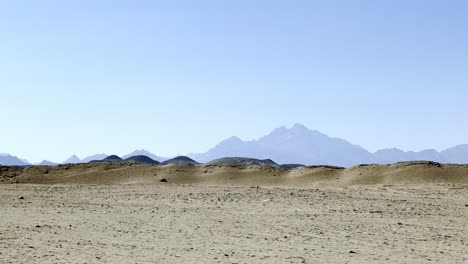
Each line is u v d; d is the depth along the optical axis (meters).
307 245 17.95
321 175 62.22
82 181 61.84
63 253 15.78
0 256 15.01
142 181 61.22
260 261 14.97
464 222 24.53
